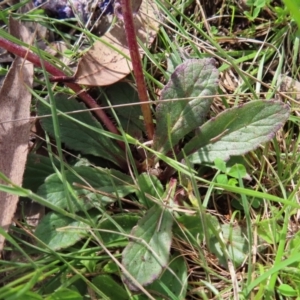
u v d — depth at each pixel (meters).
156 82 0.20
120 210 0.19
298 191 0.19
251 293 0.16
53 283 0.17
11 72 0.19
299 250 0.17
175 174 0.19
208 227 0.18
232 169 0.18
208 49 0.22
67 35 0.23
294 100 0.20
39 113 0.19
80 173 0.18
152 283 0.17
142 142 0.20
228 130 0.19
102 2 0.23
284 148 0.20
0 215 0.17
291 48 0.22
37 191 0.18
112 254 0.18
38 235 0.17
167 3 0.21
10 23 0.20
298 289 0.16
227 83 0.22
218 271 0.18
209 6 0.23
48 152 0.19
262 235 0.18
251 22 0.23
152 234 0.17
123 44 0.21
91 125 0.19
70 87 0.19
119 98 0.20
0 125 0.18
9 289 0.13
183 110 0.19
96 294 0.17
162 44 0.22
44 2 0.23
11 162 0.18
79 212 0.18
